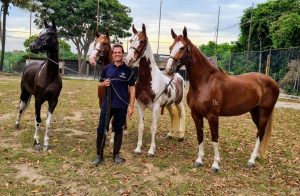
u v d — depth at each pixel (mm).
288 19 23812
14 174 4879
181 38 5207
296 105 15430
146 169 5340
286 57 19359
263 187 4879
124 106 5305
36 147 6004
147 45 5688
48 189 4418
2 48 29484
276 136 8250
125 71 5238
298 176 5426
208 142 7301
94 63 6172
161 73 6223
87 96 14391
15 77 25109
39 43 5660
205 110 5273
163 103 6289
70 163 5406
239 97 5438
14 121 8156
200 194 4520
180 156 6145
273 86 5953
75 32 36219
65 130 7676
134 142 6902
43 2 35094
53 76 5891
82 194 4340
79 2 35719
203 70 5266
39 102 5977
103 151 5656
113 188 4551
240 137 7938
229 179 5121
